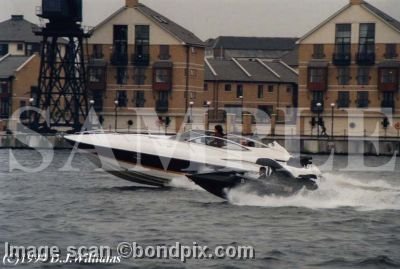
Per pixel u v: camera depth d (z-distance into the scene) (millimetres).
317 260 102812
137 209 136750
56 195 154500
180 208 137500
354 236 117188
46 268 97000
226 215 130875
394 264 101750
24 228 118688
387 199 147750
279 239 113875
